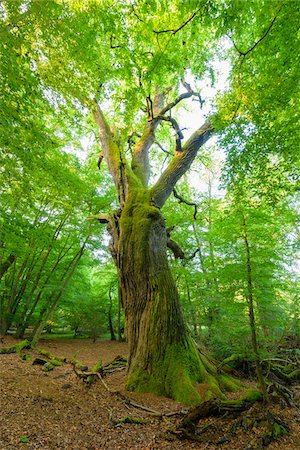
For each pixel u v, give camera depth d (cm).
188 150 902
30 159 616
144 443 407
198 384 620
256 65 525
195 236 1374
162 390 609
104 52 768
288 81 458
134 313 727
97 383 696
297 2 397
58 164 988
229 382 693
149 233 752
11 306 1555
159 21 725
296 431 449
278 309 634
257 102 492
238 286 555
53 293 1574
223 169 593
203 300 974
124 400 572
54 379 730
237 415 477
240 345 593
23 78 521
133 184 863
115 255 811
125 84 859
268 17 453
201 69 795
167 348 656
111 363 946
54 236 1455
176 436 426
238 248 584
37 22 533
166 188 849
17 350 1103
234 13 462
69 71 624
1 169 654
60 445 372
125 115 860
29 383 639
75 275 1802
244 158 547
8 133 546
